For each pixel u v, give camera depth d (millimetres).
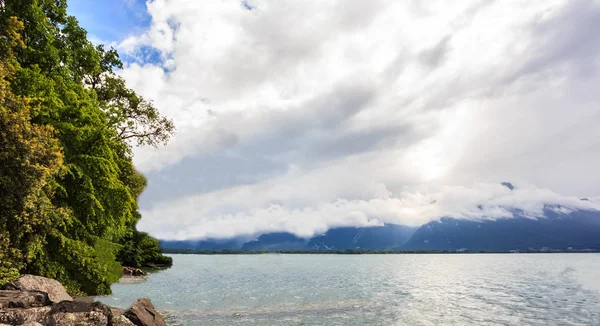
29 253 21812
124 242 79625
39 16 28719
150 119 45719
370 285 59250
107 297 34062
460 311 34156
